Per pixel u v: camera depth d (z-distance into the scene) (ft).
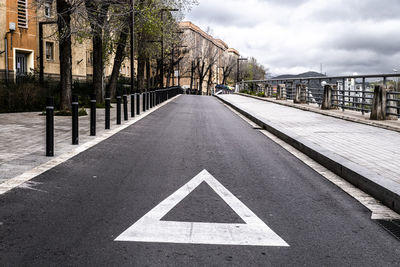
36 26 106.63
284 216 14.12
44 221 12.93
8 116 49.93
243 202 15.64
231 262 10.30
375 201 16.29
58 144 27.71
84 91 84.07
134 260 10.25
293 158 25.53
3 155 23.47
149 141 30.40
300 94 73.77
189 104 85.51
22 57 104.58
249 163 23.38
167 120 47.50
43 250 10.74
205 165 22.33
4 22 97.50
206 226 12.82
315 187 18.35
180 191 16.83
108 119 36.55
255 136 36.04
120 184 17.74
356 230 12.95
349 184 19.02
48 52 111.55
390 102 43.19
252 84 140.46
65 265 9.88
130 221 13.10
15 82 62.54
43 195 15.74
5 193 15.84
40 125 39.75
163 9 87.04
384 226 13.37
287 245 11.53
